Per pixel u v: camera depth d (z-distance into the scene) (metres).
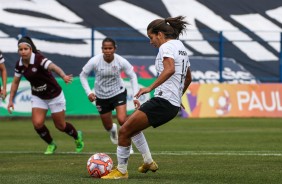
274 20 99.69
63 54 85.81
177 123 68.31
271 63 92.94
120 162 24.42
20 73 35.78
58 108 36.59
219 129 59.50
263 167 28.42
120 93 37.53
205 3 98.50
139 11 94.94
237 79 87.19
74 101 73.75
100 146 43.00
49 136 36.97
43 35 87.19
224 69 89.06
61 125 37.06
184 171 27.12
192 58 88.81
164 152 37.09
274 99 80.31
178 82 24.09
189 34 92.31
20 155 36.00
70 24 90.50
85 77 37.50
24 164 30.84
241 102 79.38
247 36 95.81
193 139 48.44
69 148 41.88
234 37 95.44
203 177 25.03
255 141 46.12
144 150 25.50
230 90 79.31
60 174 26.31
